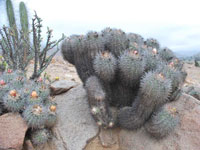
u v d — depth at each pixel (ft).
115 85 2.46
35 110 2.04
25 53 3.10
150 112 2.07
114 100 2.52
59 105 2.71
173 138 2.10
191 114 2.23
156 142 2.11
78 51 2.51
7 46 3.05
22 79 2.57
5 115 2.11
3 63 3.16
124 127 2.27
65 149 2.16
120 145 2.28
